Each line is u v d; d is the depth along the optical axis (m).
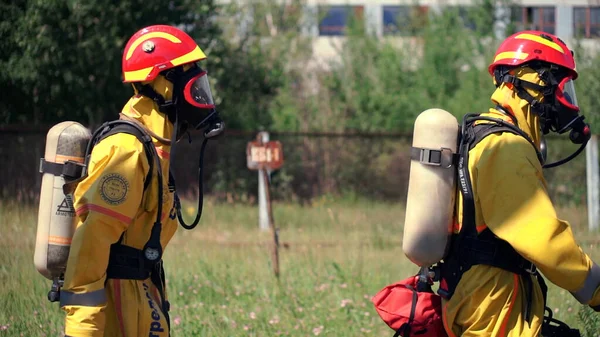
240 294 11.02
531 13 56.22
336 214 20.47
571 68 5.70
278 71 37.28
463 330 5.58
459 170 5.52
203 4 28.34
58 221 5.87
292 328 9.29
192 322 9.19
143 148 5.48
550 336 6.08
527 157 5.38
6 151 18.77
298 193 28.94
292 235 17.53
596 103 27.94
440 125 5.54
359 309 10.07
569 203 23.47
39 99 24.45
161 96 5.67
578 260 5.21
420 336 5.95
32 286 10.14
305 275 12.20
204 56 5.74
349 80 40.09
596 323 7.63
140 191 5.42
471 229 5.51
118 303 5.47
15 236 13.26
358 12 52.16
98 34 23.81
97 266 5.27
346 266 12.73
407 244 5.60
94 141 5.70
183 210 21.27
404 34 49.00
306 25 52.91
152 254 5.51
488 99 36.31
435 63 41.19
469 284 5.50
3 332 8.31
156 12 25.50
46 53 23.02
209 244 15.33
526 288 5.50
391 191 29.20
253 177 27.78
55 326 8.62
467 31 43.12
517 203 5.28
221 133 5.79
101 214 5.25
